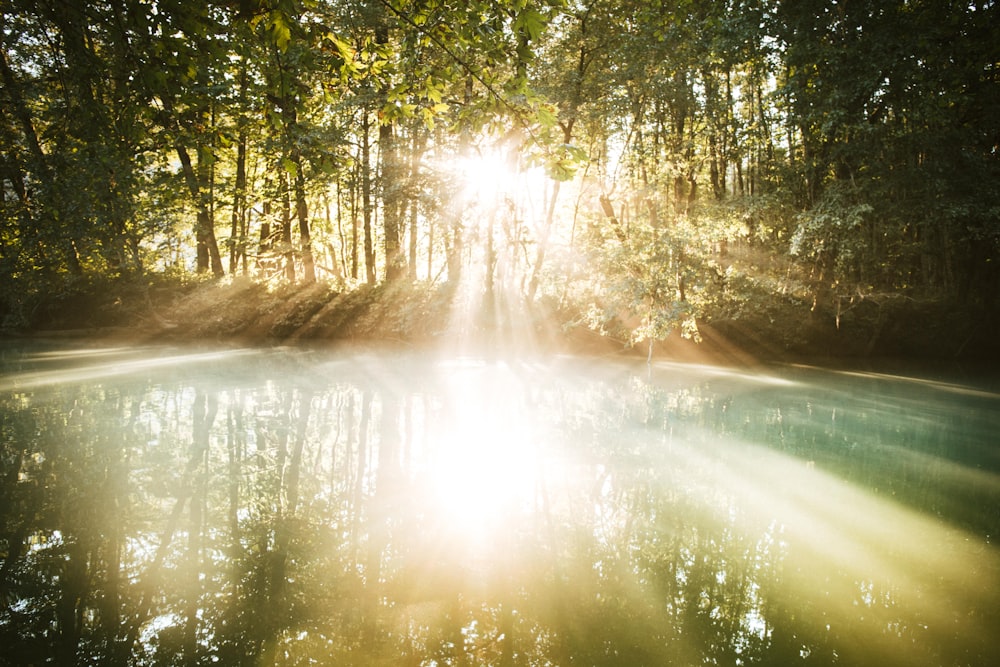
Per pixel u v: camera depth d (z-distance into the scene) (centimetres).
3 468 606
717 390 1228
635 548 454
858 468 684
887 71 1359
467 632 330
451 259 2072
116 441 721
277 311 1986
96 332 1930
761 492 588
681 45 1638
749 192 2373
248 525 478
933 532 493
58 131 684
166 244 1972
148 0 403
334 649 309
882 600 378
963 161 1480
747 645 322
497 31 397
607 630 336
